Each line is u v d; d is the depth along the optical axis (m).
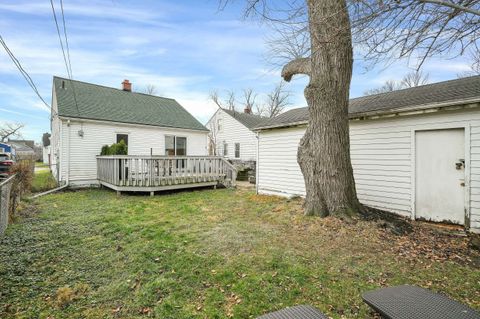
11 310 2.46
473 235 4.61
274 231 4.65
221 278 2.98
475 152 4.90
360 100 8.16
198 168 10.49
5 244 4.19
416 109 5.50
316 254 3.60
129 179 9.04
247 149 22.06
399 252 3.68
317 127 5.23
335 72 5.10
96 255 3.78
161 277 3.05
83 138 11.33
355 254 3.59
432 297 1.90
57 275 3.18
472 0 2.82
